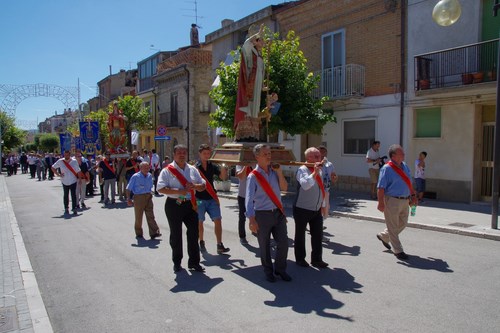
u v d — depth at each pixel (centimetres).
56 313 485
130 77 4853
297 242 639
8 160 3638
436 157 1345
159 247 802
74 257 735
